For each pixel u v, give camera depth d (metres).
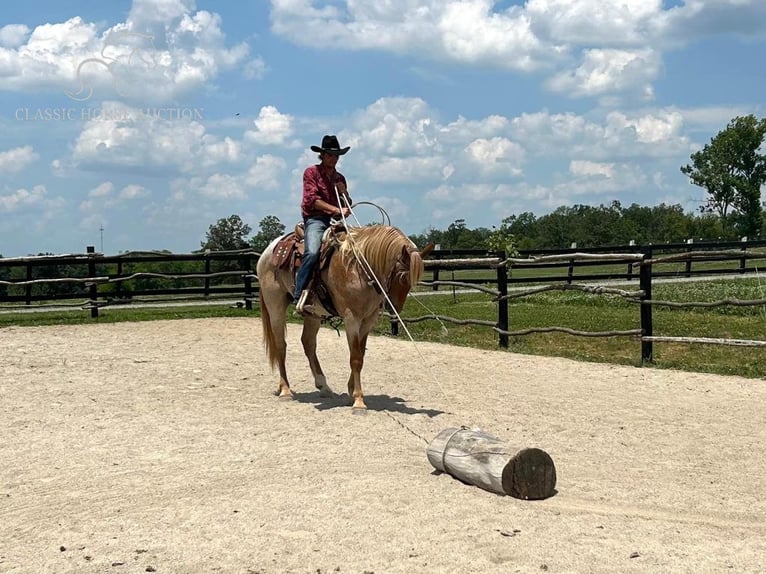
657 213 66.62
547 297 23.00
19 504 5.57
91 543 4.77
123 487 5.89
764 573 4.20
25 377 10.79
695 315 16.86
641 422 8.01
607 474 6.14
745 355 12.14
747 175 63.75
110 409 8.74
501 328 13.62
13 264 18.00
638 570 4.23
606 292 12.22
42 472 6.35
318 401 9.11
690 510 5.29
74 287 27.03
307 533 4.83
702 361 11.91
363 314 8.30
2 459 6.75
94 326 16.67
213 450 6.95
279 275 9.16
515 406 8.80
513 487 5.45
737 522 5.08
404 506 5.28
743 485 5.87
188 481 6.01
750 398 9.29
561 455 6.71
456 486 5.74
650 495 5.59
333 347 13.80
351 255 8.14
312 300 8.65
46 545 4.76
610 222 60.84
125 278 18.50
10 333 15.64
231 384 10.30
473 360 12.31
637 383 10.30
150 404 9.00
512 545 4.57
